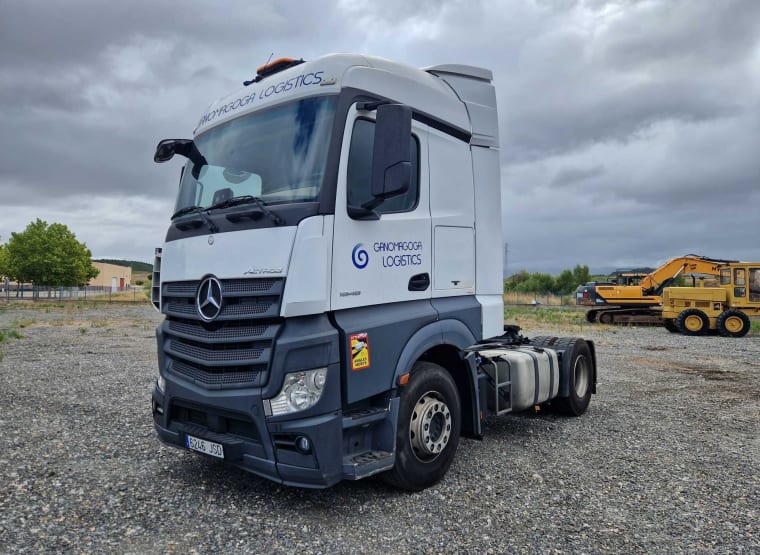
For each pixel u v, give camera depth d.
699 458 5.73
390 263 4.54
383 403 4.39
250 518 4.13
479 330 5.43
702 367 12.30
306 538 3.83
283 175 4.27
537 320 26.64
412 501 4.49
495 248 5.81
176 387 4.48
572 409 7.41
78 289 59.34
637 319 26.02
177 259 4.70
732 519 4.26
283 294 3.89
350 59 4.45
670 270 25.89
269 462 3.95
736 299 20.92
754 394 9.20
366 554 3.62
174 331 4.62
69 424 6.73
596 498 4.63
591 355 7.98
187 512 4.22
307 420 3.86
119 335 17.50
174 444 4.59
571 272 62.66
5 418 6.93
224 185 4.65
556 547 3.76
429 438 4.68
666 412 7.85
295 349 3.87
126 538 3.79
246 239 4.11
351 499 4.51
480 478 5.06
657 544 3.83
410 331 4.59
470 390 5.30
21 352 13.16
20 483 4.75
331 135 4.16
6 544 3.65
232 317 4.05
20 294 58.56
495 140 5.92
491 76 6.03
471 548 3.73
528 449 6.01
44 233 51.03
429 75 5.38
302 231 3.93
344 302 4.13
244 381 4.02
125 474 5.02
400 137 3.91
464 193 5.42
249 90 4.98
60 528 3.91
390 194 3.92
